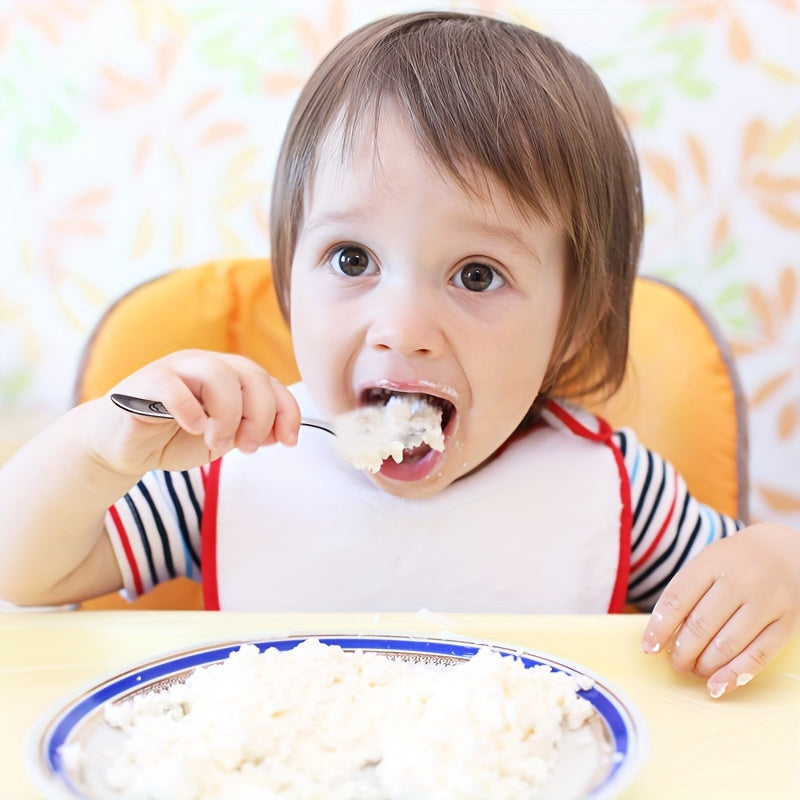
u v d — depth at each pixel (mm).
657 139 1735
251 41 1746
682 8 1704
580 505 988
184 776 398
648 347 1179
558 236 886
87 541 835
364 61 892
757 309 1763
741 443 1150
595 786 402
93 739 451
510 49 930
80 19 1771
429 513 959
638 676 626
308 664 514
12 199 1818
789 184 1733
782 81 1716
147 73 1772
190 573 1003
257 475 962
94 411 776
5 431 1653
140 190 1796
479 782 404
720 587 646
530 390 897
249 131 1761
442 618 691
